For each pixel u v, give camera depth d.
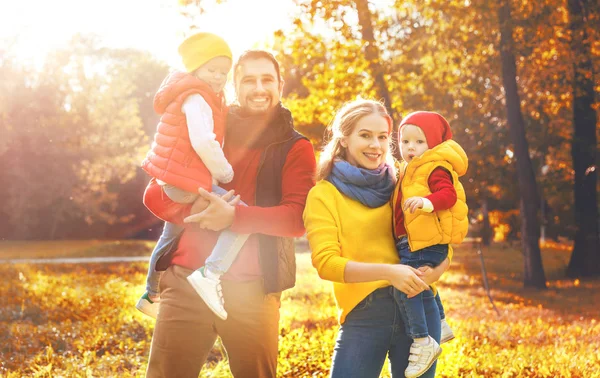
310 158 4.00
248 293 3.84
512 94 22.97
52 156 48.94
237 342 3.85
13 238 53.53
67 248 41.66
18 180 48.62
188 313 3.80
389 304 3.76
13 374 6.97
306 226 3.79
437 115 4.01
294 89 23.62
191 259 3.87
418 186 3.82
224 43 3.99
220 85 4.04
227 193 3.78
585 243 26.36
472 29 22.66
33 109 48.19
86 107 50.44
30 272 21.31
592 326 12.63
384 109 3.92
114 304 12.94
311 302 14.67
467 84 24.62
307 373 6.94
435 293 3.99
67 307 12.61
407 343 3.80
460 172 3.97
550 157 31.47
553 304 18.19
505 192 28.09
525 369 7.48
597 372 7.27
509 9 21.78
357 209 3.84
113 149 51.09
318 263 3.68
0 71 47.44
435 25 22.12
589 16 23.34
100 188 53.50
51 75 49.06
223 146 4.02
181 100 3.85
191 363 3.86
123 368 7.39
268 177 3.92
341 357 3.77
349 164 3.84
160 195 3.95
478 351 8.12
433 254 3.79
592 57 23.09
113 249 37.56
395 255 3.86
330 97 16.50
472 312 14.98
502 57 22.77
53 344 8.95
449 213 3.80
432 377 3.87
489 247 47.59
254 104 4.00
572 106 26.00
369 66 15.68
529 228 22.91
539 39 22.73
